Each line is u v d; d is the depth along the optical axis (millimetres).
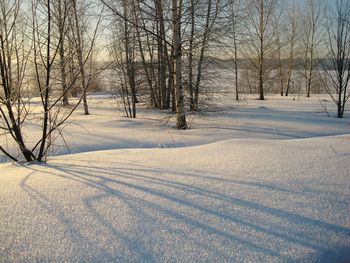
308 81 29672
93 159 4289
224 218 2502
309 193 2961
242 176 3402
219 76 13078
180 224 2408
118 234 2270
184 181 3252
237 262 1980
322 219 2502
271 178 3336
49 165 4070
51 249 2102
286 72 33531
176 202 2764
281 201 2797
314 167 3693
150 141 7652
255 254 2062
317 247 2160
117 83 14719
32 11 4352
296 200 2818
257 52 24672
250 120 12406
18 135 4426
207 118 12891
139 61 15914
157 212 2586
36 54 4418
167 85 17375
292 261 2008
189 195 2904
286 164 3822
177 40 9625
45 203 2742
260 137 8602
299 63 30234
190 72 11875
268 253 2076
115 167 3789
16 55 4391
